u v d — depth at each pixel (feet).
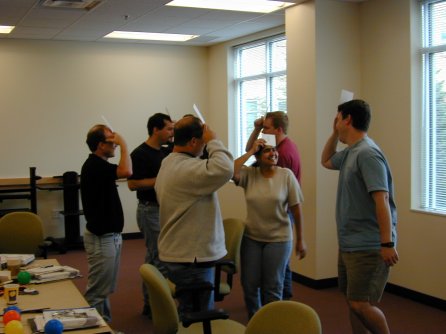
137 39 24.95
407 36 15.69
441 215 14.79
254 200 11.08
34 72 24.49
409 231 15.83
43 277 9.55
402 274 16.11
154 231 13.37
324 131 17.07
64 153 25.13
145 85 26.37
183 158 8.84
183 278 8.79
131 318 14.69
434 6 15.38
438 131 15.42
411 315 14.51
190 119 8.87
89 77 25.40
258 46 23.94
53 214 25.00
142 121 26.40
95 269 11.21
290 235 11.18
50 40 24.64
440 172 15.40
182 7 18.24
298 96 17.71
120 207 11.44
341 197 10.00
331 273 17.38
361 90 17.49
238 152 25.70
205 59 27.32
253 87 24.48
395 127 16.22
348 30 17.29
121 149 11.20
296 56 17.76
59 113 24.98
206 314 7.38
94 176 11.05
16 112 24.26
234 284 17.81
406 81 15.78
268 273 11.12
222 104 26.12
